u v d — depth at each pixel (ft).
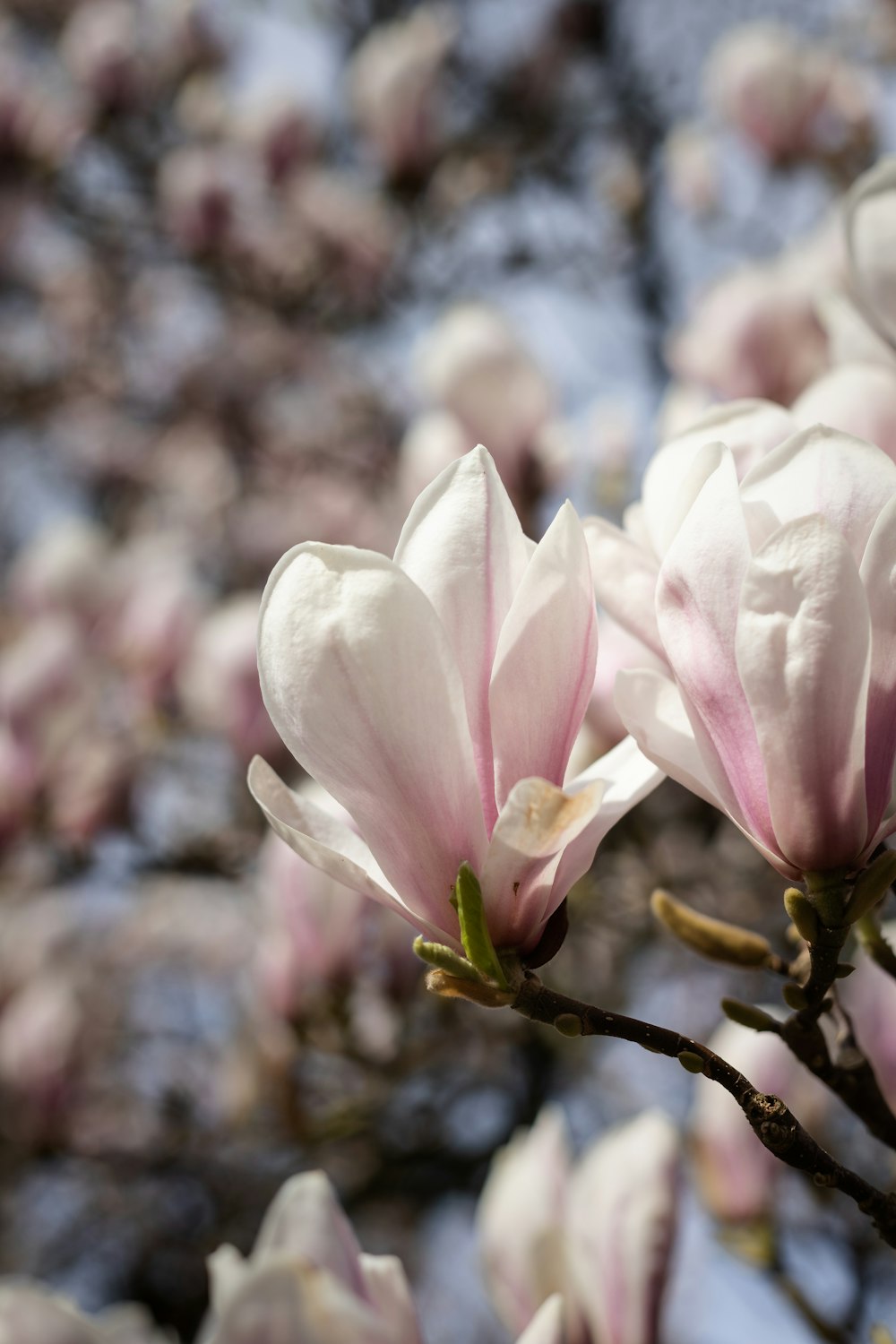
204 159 23.24
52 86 24.27
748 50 16.28
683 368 9.70
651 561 3.33
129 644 16.43
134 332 27.35
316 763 3.03
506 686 2.95
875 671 2.85
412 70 20.10
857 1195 3.07
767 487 2.89
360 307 23.66
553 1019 3.05
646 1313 5.07
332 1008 10.54
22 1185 16.46
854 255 4.31
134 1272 17.07
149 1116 16.58
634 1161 5.26
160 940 19.38
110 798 14.82
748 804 2.97
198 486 27.22
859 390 3.87
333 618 2.92
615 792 3.09
